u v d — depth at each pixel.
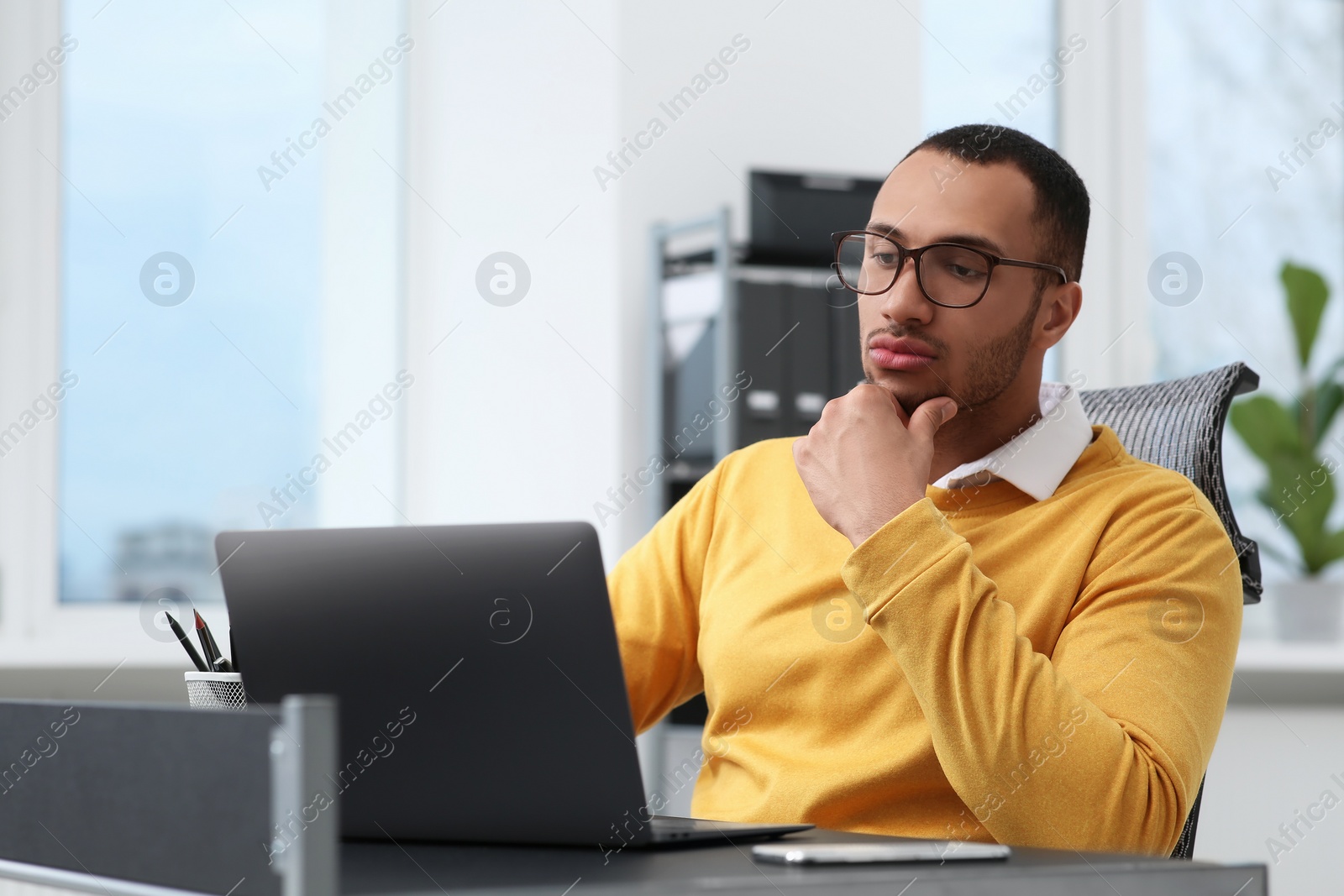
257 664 1.02
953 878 0.79
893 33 3.66
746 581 1.46
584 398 3.40
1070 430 1.43
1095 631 1.23
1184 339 3.94
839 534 1.43
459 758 0.96
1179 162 3.97
